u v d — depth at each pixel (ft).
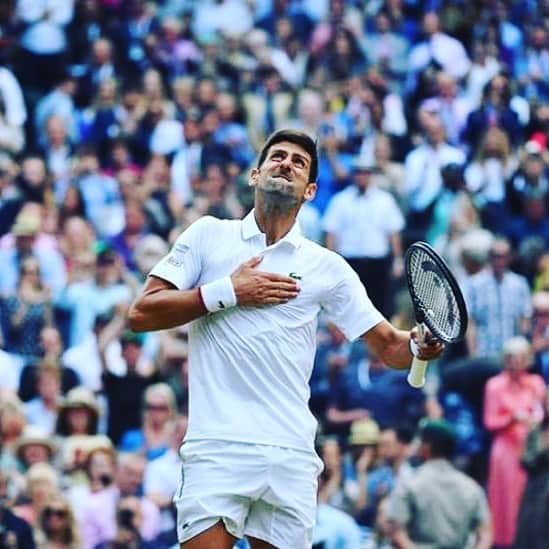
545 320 145.89
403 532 112.27
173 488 118.93
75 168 166.30
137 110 176.14
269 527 67.26
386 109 182.70
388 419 134.41
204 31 196.54
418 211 167.94
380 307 159.63
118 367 134.72
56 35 191.42
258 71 183.83
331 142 170.40
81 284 143.54
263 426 66.64
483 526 112.88
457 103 186.50
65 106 178.91
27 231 148.56
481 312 147.23
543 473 117.60
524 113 187.62
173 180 169.48
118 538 115.14
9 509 107.96
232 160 170.50
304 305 67.97
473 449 133.80
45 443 117.19
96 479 116.37
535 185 169.99
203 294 66.54
